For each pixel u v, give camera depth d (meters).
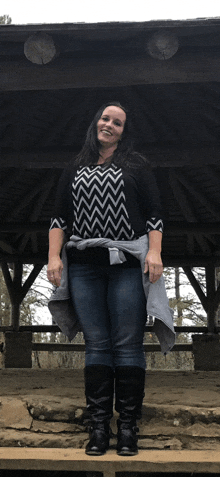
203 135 5.57
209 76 3.05
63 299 2.32
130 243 2.28
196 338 9.16
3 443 2.53
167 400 2.80
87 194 2.31
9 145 5.77
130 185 2.32
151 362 15.12
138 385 2.26
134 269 2.29
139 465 2.17
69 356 13.86
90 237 2.33
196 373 5.14
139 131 5.55
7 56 3.07
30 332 9.41
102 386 2.26
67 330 2.43
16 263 9.77
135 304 2.24
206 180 7.16
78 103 4.93
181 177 7.16
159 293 2.21
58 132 5.55
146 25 2.79
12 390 3.24
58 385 3.60
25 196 7.64
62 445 2.51
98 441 2.23
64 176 2.48
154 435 2.56
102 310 2.30
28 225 8.32
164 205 8.23
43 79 3.11
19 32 2.83
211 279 9.62
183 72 3.04
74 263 2.35
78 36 2.90
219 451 2.43
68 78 3.10
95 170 2.37
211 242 9.71
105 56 3.07
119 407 2.27
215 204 7.69
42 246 9.91
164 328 2.27
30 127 5.39
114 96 4.81
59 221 2.43
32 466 2.23
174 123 5.33
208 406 2.66
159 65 3.03
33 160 5.39
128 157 2.41
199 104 4.88
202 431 2.54
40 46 2.89
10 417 2.67
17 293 9.62
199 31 2.85
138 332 2.26
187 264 9.78
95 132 2.46
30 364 9.27
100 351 2.29
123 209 2.29
